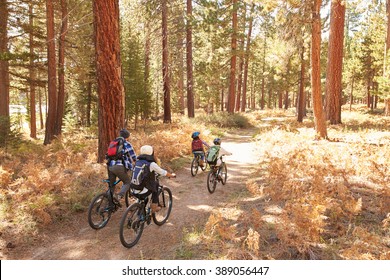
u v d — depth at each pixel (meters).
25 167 8.77
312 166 8.95
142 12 27.44
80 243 5.49
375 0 13.91
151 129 22.36
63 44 20.47
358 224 5.41
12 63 17.50
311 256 4.48
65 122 25.23
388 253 4.21
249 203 7.15
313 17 13.78
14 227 5.73
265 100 68.06
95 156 10.48
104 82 9.45
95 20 9.25
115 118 9.71
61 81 20.27
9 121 15.12
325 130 14.67
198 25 24.95
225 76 33.41
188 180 9.63
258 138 17.95
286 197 6.85
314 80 14.40
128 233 5.78
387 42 25.47
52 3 18.91
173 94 39.09
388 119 23.89
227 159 12.93
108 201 6.19
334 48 20.20
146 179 5.41
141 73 25.25
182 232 5.89
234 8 25.09
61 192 7.33
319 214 4.98
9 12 17.88
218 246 5.10
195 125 19.09
